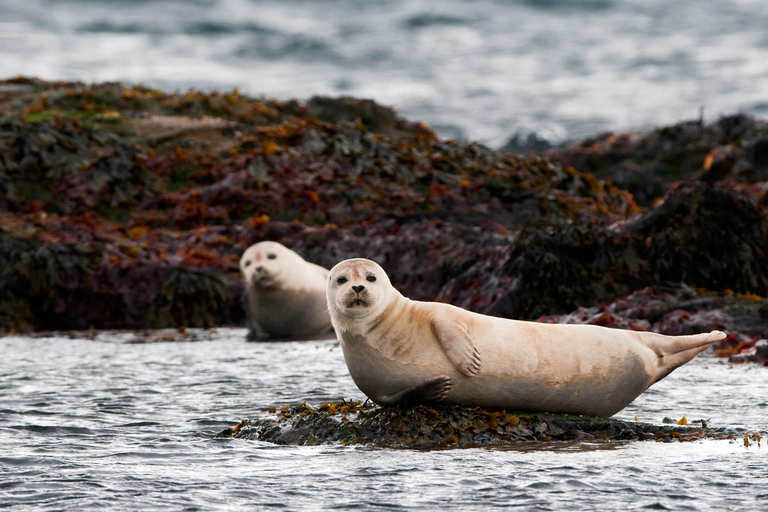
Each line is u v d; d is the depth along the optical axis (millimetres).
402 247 61812
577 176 81500
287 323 54188
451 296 55656
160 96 99312
